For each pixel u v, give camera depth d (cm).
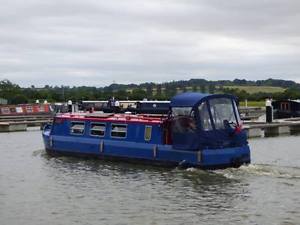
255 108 9731
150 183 2727
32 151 4094
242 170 2991
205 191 2522
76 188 2625
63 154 3722
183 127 3061
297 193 2447
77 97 11056
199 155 2984
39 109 8512
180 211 2169
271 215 2092
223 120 3070
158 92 10869
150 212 2156
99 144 3494
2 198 2411
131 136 3350
